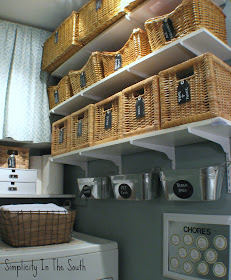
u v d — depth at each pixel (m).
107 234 2.25
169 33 1.53
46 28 2.90
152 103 1.58
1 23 2.64
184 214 1.63
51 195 2.57
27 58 2.71
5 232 1.82
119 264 2.07
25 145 2.81
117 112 1.83
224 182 1.49
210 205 1.54
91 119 2.04
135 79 1.94
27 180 2.51
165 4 1.74
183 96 1.39
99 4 2.02
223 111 1.30
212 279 1.43
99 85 2.04
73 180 2.85
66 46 2.32
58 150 2.44
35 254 1.59
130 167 2.13
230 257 1.37
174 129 1.40
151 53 1.62
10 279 1.50
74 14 2.29
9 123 2.45
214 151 1.57
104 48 2.29
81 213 2.64
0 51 2.57
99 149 1.95
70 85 2.50
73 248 1.74
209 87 1.28
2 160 2.47
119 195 1.86
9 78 2.59
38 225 1.80
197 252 1.53
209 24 1.46
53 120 2.79
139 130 1.63
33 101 2.64
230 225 1.40
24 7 2.53
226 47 1.52
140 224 1.95
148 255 1.85
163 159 1.87
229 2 1.67
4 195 2.31
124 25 1.94
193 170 1.43
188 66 1.40
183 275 1.56
